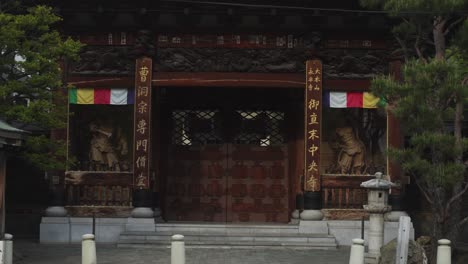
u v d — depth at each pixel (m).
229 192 31.31
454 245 22.88
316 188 28.12
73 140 29.55
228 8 28.00
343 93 28.70
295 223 29.39
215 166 31.48
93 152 29.50
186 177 31.39
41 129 29.23
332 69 28.78
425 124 20.55
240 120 31.81
